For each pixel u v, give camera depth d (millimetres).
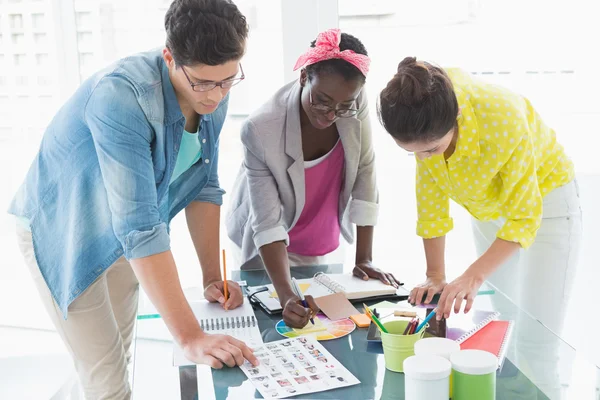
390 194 2648
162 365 1220
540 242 1834
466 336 1295
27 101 2375
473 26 2408
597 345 2533
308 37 2381
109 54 2365
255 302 1540
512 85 2449
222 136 2531
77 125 1342
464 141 1490
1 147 2398
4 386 1831
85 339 1502
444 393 1008
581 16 2377
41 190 1436
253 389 1123
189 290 1647
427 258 1709
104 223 1384
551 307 1889
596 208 2533
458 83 1534
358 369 1188
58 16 2322
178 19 1170
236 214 1966
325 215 1868
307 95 1561
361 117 1730
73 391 2129
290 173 1687
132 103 1252
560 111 2461
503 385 1126
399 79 1344
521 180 1545
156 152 1343
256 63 2434
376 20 2420
